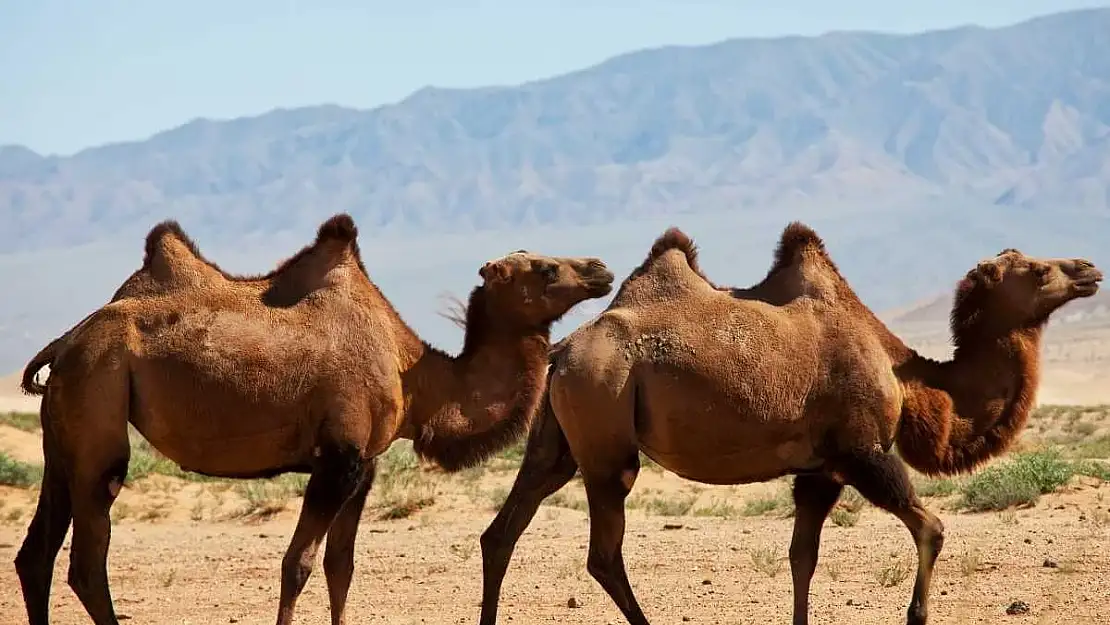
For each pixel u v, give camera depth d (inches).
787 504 2940.5
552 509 3061.0
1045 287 1647.4
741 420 1585.9
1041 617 1664.6
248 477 1684.3
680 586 2049.7
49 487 1646.2
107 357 1619.1
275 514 3152.1
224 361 1625.2
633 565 2245.3
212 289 1673.2
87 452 1615.4
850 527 2596.0
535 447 1705.2
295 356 1646.2
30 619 1628.9
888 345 1640.0
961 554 2158.0
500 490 3282.5
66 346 1646.2
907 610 1729.8
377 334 1686.8
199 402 1621.6
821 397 1596.9
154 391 1620.3
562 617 1843.0
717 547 2395.4
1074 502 2699.3
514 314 1727.4
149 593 2155.5
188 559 2506.2
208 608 2009.1
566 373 1619.1
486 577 1683.1
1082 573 1948.8
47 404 1641.2
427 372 1713.8
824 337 1612.9
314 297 1689.2
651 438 1609.3
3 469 3599.9
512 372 1728.6
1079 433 5689.0
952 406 1638.8
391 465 3708.2
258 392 1628.9
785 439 1599.4
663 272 1656.0
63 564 2524.6
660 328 1611.7
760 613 1808.6
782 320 1616.6
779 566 2167.8
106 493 1614.2
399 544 2610.7
